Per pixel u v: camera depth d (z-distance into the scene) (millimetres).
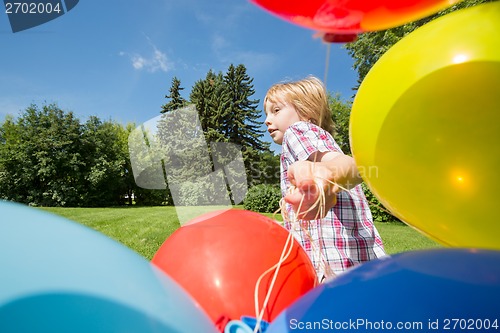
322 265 1267
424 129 695
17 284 417
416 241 5195
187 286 867
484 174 660
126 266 523
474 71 644
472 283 515
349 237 1341
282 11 669
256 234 962
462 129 660
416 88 693
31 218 550
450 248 648
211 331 537
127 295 465
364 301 547
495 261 567
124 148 18891
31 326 403
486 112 640
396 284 555
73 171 17359
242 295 836
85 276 461
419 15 679
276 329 604
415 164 724
